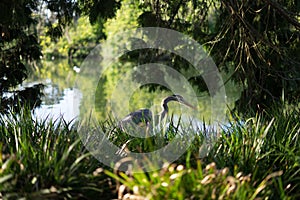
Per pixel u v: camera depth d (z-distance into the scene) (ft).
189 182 13.32
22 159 14.64
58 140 15.96
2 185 13.58
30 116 19.51
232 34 27.09
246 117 22.30
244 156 16.02
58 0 32.81
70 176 14.14
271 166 15.98
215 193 13.26
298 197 15.14
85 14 29.27
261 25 29.43
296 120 20.20
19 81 36.22
